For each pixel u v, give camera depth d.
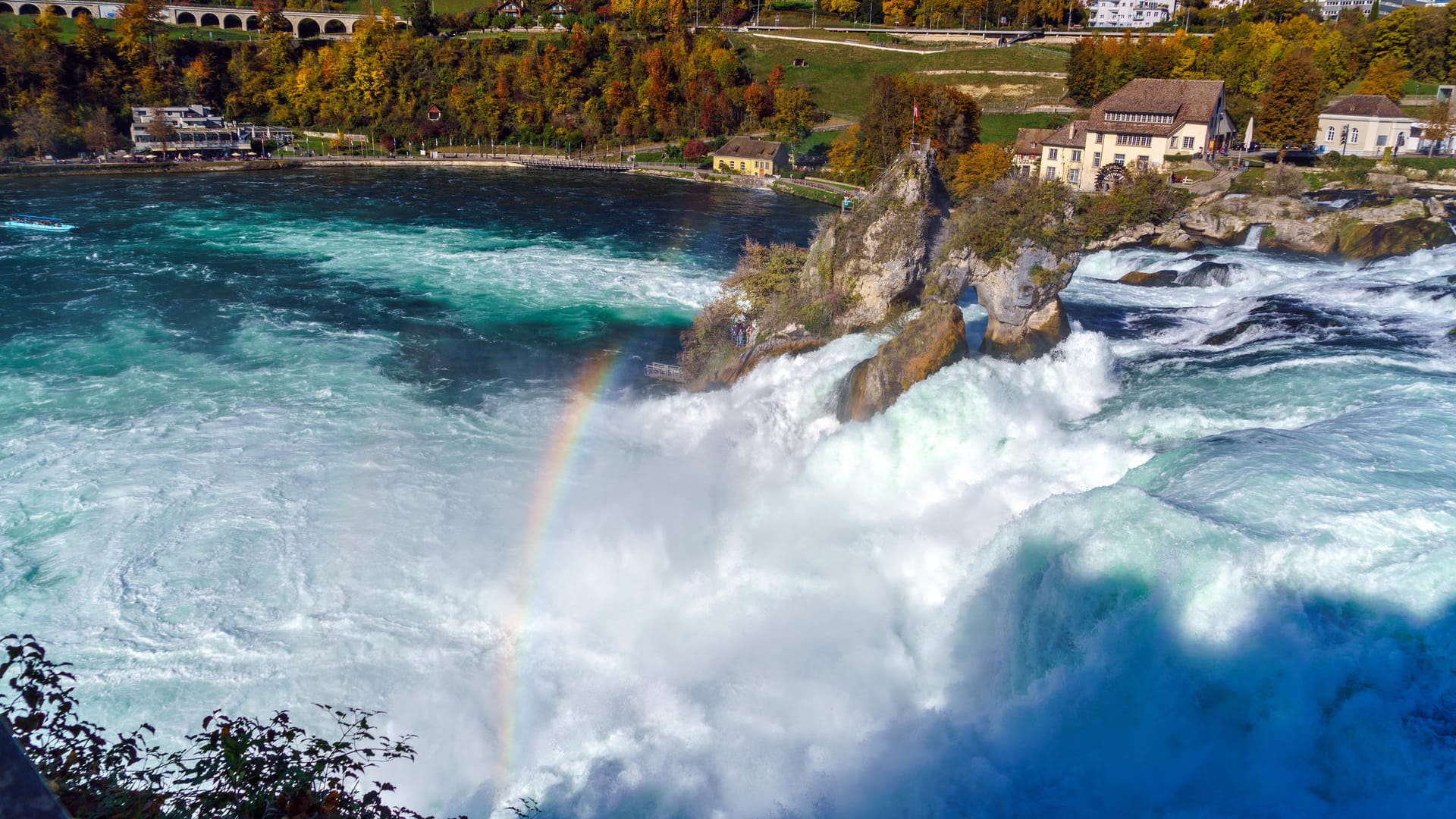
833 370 42.62
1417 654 20.30
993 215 42.22
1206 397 37.06
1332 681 20.03
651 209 113.25
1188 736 21.08
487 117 175.62
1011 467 33.62
